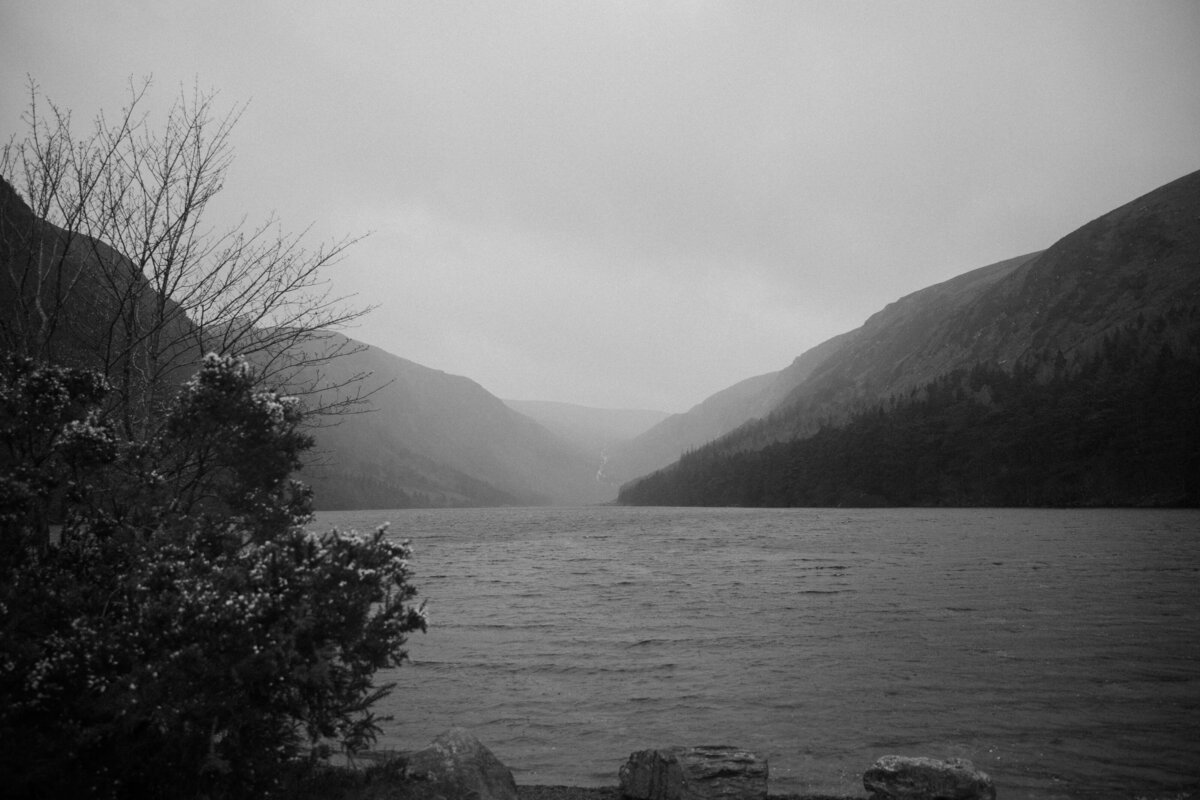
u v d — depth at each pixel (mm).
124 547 6137
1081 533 56125
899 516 96750
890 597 25875
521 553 52562
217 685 5223
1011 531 60719
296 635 5371
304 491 6719
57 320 7234
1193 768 9867
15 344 7086
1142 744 10812
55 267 7605
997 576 30953
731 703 13469
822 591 28266
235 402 6203
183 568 5688
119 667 5441
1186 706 12570
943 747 10867
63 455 6086
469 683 15227
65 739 5090
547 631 21016
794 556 43812
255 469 6277
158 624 5352
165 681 5129
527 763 10656
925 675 14922
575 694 14320
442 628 21609
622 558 46750
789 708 13031
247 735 5699
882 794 8484
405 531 89250
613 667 16516
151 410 7574
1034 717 12133
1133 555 38938
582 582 33625
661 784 8664
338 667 5754
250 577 5547
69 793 5000
